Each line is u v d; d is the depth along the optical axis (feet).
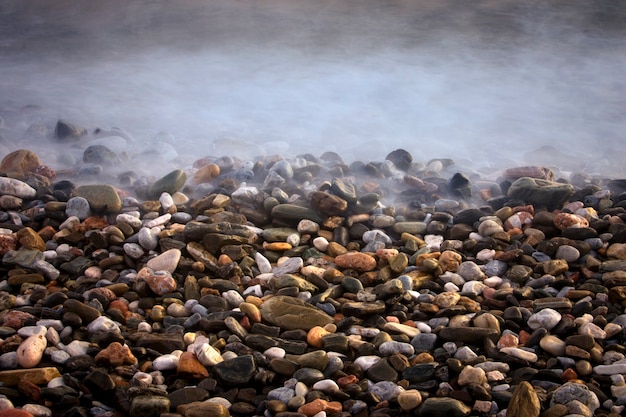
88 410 7.84
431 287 8.93
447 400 7.85
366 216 9.64
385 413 7.84
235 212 9.72
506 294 8.76
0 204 9.71
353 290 8.84
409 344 8.31
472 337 8.35
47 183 10.14
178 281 8.99
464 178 10.13
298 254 9.31
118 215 9.46
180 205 9.78
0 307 8.59
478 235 9.44
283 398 7.91
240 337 8.39
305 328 8.48
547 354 8.30
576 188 10.27
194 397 7.91
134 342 8.34
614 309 8.62
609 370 8.11
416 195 10.12
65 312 8.50
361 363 8.18
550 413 7.79
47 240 9.41
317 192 9.59
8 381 7.97
